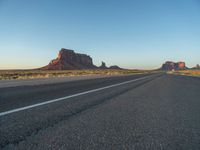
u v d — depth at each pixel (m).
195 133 4.89
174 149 3.83
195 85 22.31
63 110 7.07
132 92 13.96
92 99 9.94
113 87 17.34
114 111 7.28
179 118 6.49
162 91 15.18
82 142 4.04
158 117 6.55
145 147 3.89
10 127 4.90
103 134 4.61
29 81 24.30
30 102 8.55
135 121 5.93
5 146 3.71
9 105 7.78
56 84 19.81
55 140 4.09
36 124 5.21
